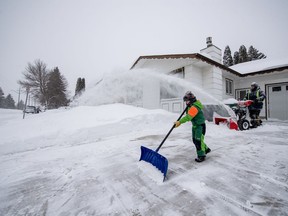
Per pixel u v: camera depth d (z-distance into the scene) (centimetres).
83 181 219
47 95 3291
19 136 420
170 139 439
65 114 694
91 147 390
